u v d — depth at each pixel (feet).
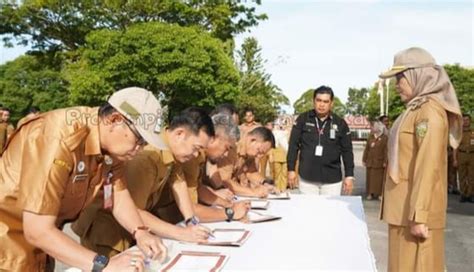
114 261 5.92
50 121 6.11
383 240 19.51
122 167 7.43
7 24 72.38
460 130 9.14
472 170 30.40
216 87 60.39
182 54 58.03
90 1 69.21
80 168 6.15
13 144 6.30
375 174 31.73
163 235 8.05
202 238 8.00
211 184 12.59
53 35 73.82
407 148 9.10
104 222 8.54
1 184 6.17
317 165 16.79
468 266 16.21
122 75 58.08
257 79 92.89
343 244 7.91
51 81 113.39
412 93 9.25
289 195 14.03
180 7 68.95
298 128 17.19
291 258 7.05
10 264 6.23
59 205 5.93
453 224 23.54
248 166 15.47
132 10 68.44
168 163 8.57
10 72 115.75
